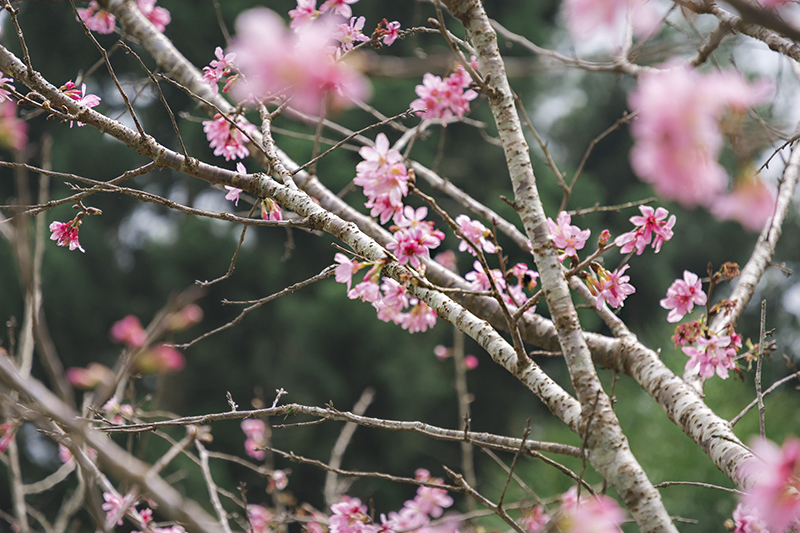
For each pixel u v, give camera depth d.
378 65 1.54
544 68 1.86
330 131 5.44
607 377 5.09
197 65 5.68
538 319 2.27
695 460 4.24
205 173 2.12
